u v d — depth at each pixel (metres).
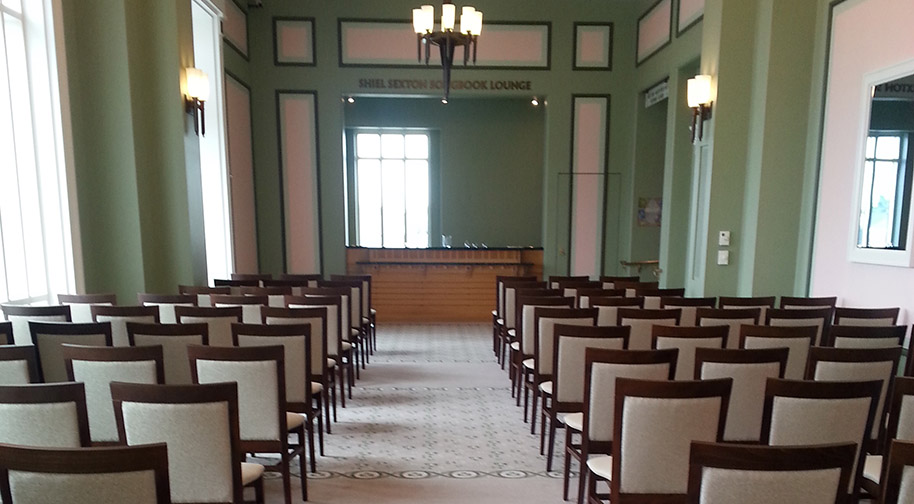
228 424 1.72
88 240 4.16
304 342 2.61
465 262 7.58
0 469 1.20
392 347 5.61
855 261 3.78
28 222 3.70
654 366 2.11
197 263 4.78
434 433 3.31
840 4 4.02
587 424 2.20
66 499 1.20
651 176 7.41
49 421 1.61
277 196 7.21
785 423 1.80
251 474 2.04
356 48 7.08
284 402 2.24
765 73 4.40
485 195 10.21
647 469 1.78
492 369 4.77
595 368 2.13
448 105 10.05
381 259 7.57
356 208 10.45
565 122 7.35
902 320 3.38
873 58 3.68
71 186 3.88
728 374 2.19
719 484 1.24
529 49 7.21
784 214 4.48
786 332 2.57
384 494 2.56
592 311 3.02
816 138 4.27
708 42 4.80
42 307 2.91
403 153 10.46
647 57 6.83
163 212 4.55
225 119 5.86
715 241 4.77
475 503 2.48
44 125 3.76
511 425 3.45
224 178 5.85
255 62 7.01
